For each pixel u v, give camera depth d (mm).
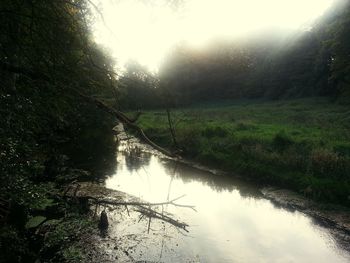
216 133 27688
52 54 5488
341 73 43469
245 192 17812
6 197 9602
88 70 5406
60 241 11531
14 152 7750
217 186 18969
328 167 17047
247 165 20781
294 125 30453
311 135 23844
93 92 5602
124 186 18594
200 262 10656
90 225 12867
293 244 11922
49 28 5434
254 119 37812
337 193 15547
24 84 6008
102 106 5086
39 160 10680
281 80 69625
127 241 11914
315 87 62562
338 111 37938
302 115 35594
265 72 75062
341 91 46688
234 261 10742
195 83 66000
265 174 19375
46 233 11711
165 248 11531
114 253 11094
